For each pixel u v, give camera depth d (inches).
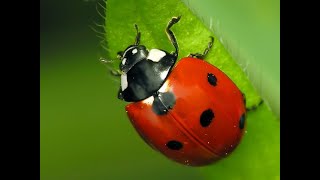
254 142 2.0
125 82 2.2
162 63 2.1
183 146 2.1
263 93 2.0
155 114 2.1
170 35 2.0
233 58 2.0
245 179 2.0
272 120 2.0
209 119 2.1
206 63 2.0
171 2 2.0
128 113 2.2
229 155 2.1
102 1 2.0
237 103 2.0
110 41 2.0
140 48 2.1
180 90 2.1
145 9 2.0
